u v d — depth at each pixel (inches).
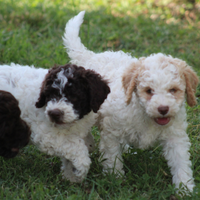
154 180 192.7
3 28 400.2
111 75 219.0
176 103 174.2
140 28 435.2
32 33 398.6
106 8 523.8
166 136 194.7
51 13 452.1
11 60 320.5
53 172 204.1
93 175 196.2
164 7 540.1
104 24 448.1
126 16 485.4
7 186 185.0
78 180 195.2
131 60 230.4
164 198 175.3
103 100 188.9
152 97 173.9
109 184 187.9
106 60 234.4
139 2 575.2
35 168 205.0
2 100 163.3
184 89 182.1
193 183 190.2
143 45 385.1
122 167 207.9
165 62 181.6
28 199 175.6
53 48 353.4
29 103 188.1
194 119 253.8
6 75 196.7
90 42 371.6
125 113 194.1
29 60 319.6
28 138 174.4
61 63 315.9
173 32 423.8
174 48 382.6
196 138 234.7
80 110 180.5
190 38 412.8
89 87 182.4
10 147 168.2
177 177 191.2
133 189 190.1
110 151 205.0
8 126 163.6
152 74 175.6
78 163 189.5
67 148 187.8
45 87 178.9
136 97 190.2
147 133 194.9
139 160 210.4
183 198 174.4
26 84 192.1
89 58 244.4
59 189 185.2
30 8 470.9
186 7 538.0
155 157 216.4
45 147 189.2
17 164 207.8
